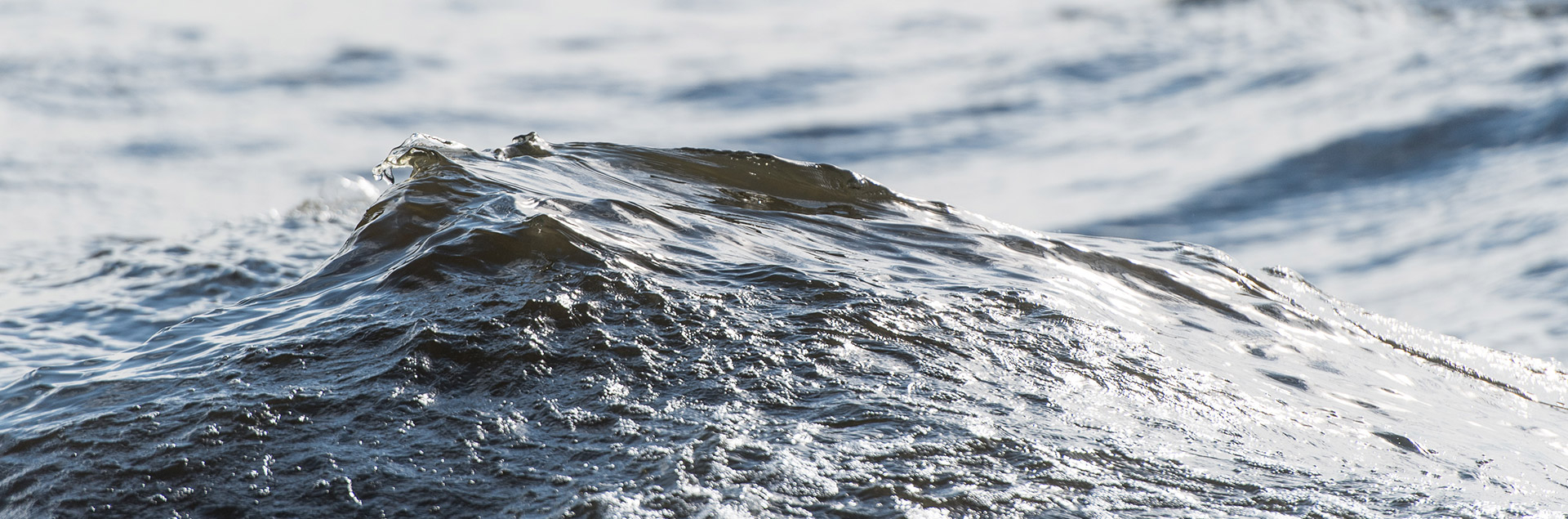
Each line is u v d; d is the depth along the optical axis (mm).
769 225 10031
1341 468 5930
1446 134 46844
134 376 6062
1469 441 7129
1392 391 8328
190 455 5309
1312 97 55656
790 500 4918
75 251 18859
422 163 10148
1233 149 48969
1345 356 9250
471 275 7238
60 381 6168
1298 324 9938
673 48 73125
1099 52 68438
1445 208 39812
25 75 57281
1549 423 8648
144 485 5133
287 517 4926
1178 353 7754
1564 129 45062
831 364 6367
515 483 5102
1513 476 6340
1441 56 59031
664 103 61531
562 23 79312
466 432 5496
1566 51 56031
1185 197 44125
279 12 76562
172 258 13273
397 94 61406
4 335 9758
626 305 6895
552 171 10547
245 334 6637
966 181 48281
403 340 6336
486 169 9906
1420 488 5746
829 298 7426
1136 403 6492
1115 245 11750
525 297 6848
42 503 5059
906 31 76750
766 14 83188
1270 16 73500
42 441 5445
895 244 10102
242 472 5191
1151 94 60375
